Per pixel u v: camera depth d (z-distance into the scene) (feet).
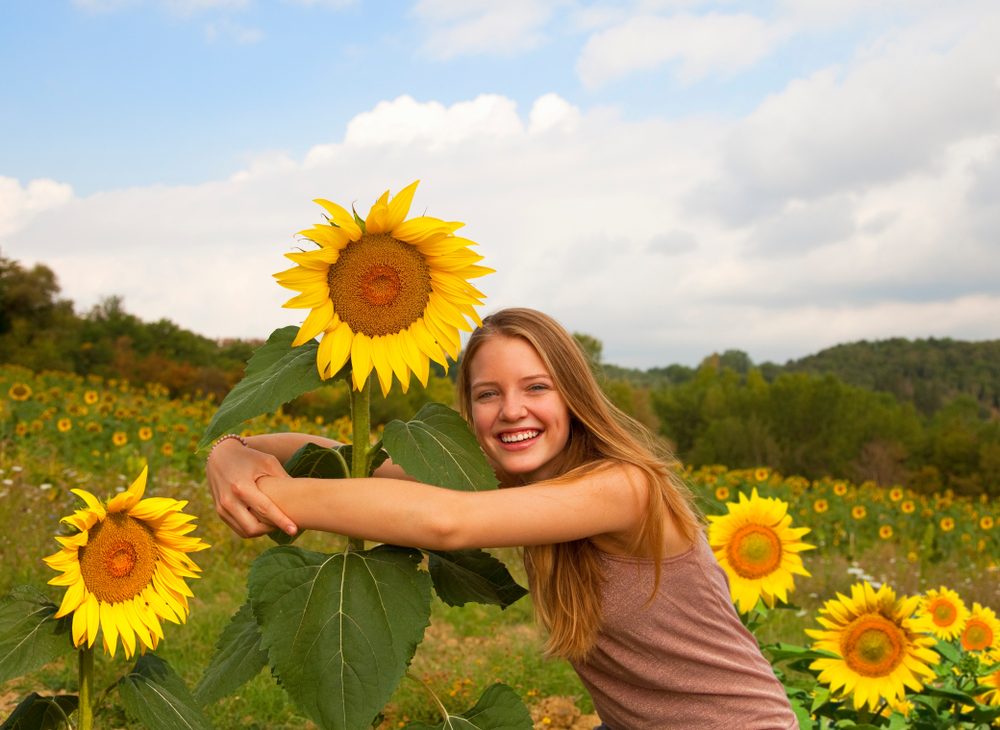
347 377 6.88
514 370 8.15
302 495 6.63
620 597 8.11
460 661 17.20
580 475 7.64
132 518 6.61
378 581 6.54
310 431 49.03
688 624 8.15
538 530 7.10
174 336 148.05
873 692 10.35
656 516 7.81
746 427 208.85
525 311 8.43
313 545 25.90
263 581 6.34
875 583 30.19
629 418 8.89
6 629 6.50
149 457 35.06
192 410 46.70
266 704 13.66
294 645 6.23
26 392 42.50
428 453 6.72
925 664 11.13
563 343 8.27
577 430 8.55
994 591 33.17
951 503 51.78
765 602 11.66
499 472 9.02
